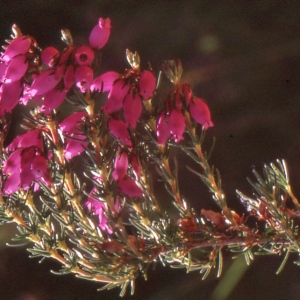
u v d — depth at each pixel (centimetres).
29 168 32
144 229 33
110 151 33
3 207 34
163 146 34
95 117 33
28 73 33
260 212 34
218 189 34
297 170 74
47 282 70
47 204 33
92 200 34
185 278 66
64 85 32
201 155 34
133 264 33
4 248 70
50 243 33
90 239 33
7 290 69
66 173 33
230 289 63
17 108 68
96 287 68
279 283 66
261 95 80
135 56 33
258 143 76
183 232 33
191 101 33
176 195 34
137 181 33
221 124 78
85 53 32
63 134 33
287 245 34
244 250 34
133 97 32
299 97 79
